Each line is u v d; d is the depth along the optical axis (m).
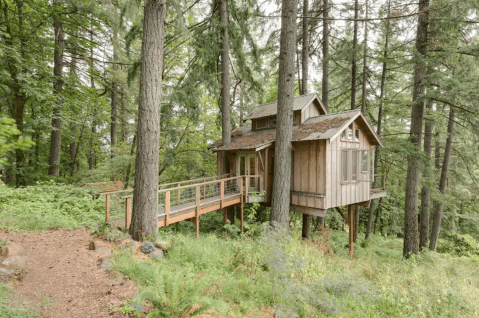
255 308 4.44
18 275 4.15
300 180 11.47
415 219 12.09
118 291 4.15
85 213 8.32
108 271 4.76
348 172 11.69
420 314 4.91
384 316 4.81
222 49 12.34
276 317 4.11
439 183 16.34
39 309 3.46
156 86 6.55
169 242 6.73
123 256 5.32
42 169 14.25
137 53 15.81
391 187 16.53
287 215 9.98
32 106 12.09
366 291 5.31
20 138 2.29
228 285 4.91
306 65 14.17
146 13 6.45
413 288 6.15
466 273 9.51
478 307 5.80
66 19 12.25
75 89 13.27
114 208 9.50
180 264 5.73
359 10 14.24
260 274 5.56
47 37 12.00
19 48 10.79
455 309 5.57
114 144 17.88
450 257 12.75
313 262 6.82
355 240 16.09
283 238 7.32
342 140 11.31
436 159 18.33
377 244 16.19
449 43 11.09
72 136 15.91
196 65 11.92
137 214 6.55
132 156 13.53
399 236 23.52
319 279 5.58
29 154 13.61
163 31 6.64
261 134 13.25
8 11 11.46
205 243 7.37
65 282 4.26
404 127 20.44
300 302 4.57
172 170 17.50
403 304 5.22
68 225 7.02
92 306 3.71
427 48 11.68
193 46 11.16
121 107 18.06
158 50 6.52
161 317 3.35
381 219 23.05
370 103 15.41
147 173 6.56
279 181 9.95
